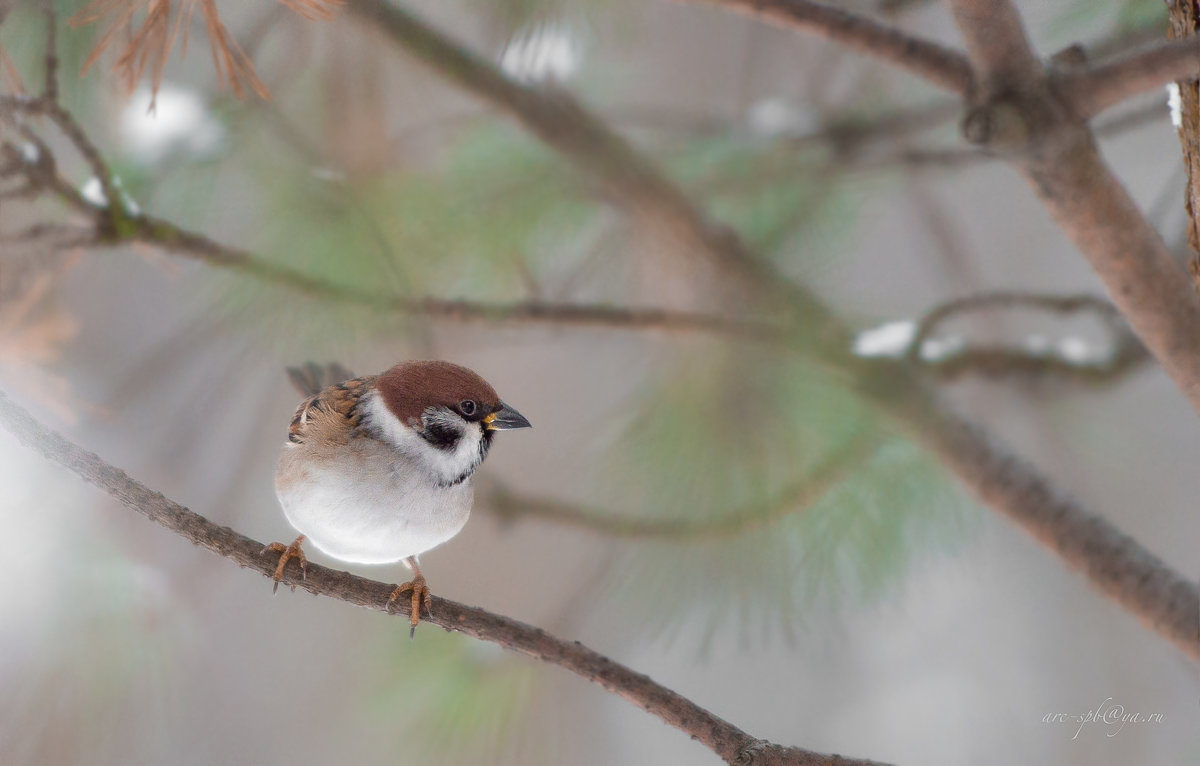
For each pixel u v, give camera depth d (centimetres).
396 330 513
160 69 497
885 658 530
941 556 512
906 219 527
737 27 526
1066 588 530
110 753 503
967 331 523
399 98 517
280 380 517
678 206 514
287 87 512
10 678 502
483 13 512
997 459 507
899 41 498
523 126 514
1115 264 496
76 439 507
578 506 511
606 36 515
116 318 518
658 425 512
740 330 512
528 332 520
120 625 503
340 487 505
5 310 504
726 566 509
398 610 502
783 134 516
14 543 503
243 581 525
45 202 506
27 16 504
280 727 522
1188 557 524
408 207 513
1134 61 494
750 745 498
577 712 509
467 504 507
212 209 511
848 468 510
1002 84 495
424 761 508
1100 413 518
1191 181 497
